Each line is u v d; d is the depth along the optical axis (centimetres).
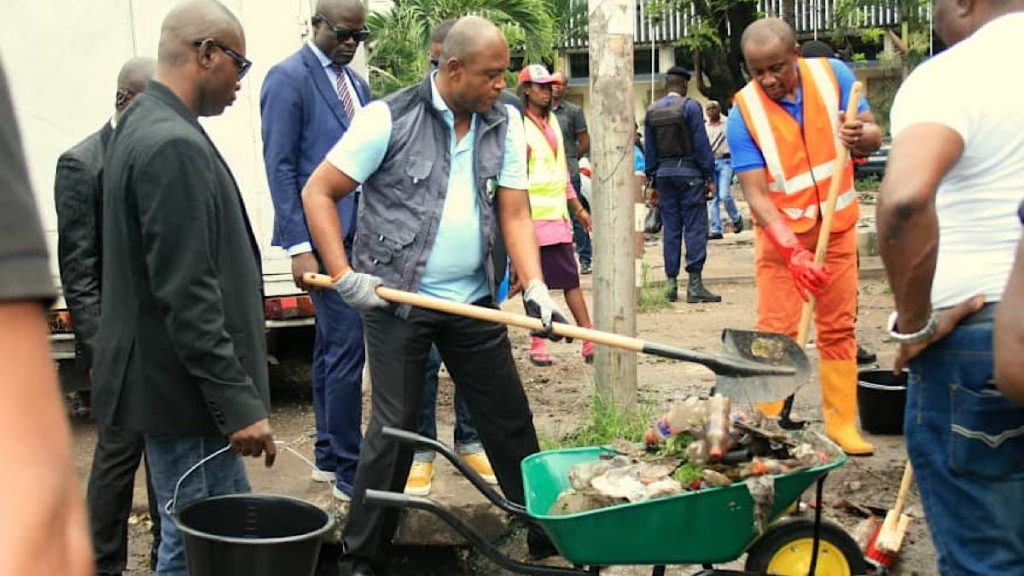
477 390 438
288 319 682
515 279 603
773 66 516
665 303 1042
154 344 348
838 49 2578
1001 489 278
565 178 735
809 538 386
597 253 580
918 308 274
